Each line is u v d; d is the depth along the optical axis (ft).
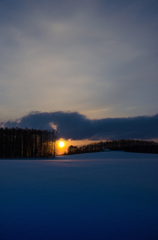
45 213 14.44
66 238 10.59
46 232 11.32
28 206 16.10
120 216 13.88
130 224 12.49
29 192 21.17
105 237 10.71
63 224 12.46
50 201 17.60
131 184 26.45
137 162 78.48
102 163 72.43
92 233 11.20
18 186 24.61
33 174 36.96
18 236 10.82
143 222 12.81
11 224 12.46
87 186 24.84
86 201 17.62
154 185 25.77
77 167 53.52
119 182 28.04
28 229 11.71
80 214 14.25
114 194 20.40
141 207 15.93
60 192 21.24
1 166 55.72
